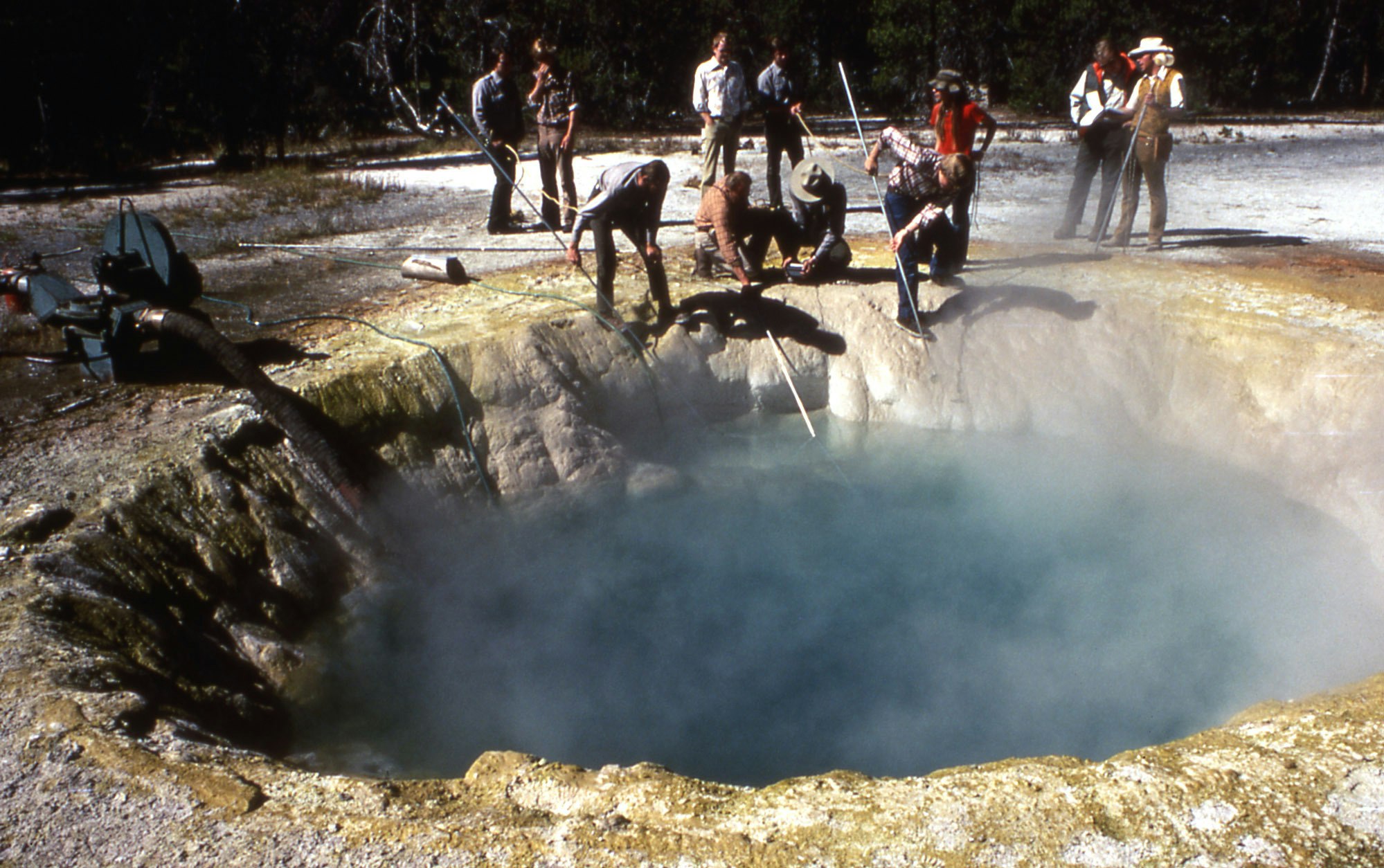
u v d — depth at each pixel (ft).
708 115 37.04
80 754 12.21
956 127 28.68
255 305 29.07
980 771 12.35
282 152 60.59
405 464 23.61
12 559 16.35
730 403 29.07
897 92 91.45
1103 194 33.63
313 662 18.44
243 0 59.41
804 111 93.25
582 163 57.31
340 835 11.17
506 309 28.30
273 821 11.35
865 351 29.22
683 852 10.92
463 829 11.28
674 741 16.49
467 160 60.39
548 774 12.55
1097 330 28.43
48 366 24.59
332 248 35.42
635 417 27.71
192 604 17.93
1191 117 88.22
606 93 82.02
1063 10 87.66
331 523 21.29
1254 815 11.33
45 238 36.24
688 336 28.86
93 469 19.35
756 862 10.77
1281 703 14.21
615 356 27.68
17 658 13.85
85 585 16.31
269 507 20.33
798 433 28.53
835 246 30.12
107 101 58.59
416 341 25.84
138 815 11.37
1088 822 11.27
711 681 18.02
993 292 29.53
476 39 78.59
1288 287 29.25
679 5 82.69
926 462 27.07
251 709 16.39
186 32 57.98
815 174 29.40
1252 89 102.37
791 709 17.42
